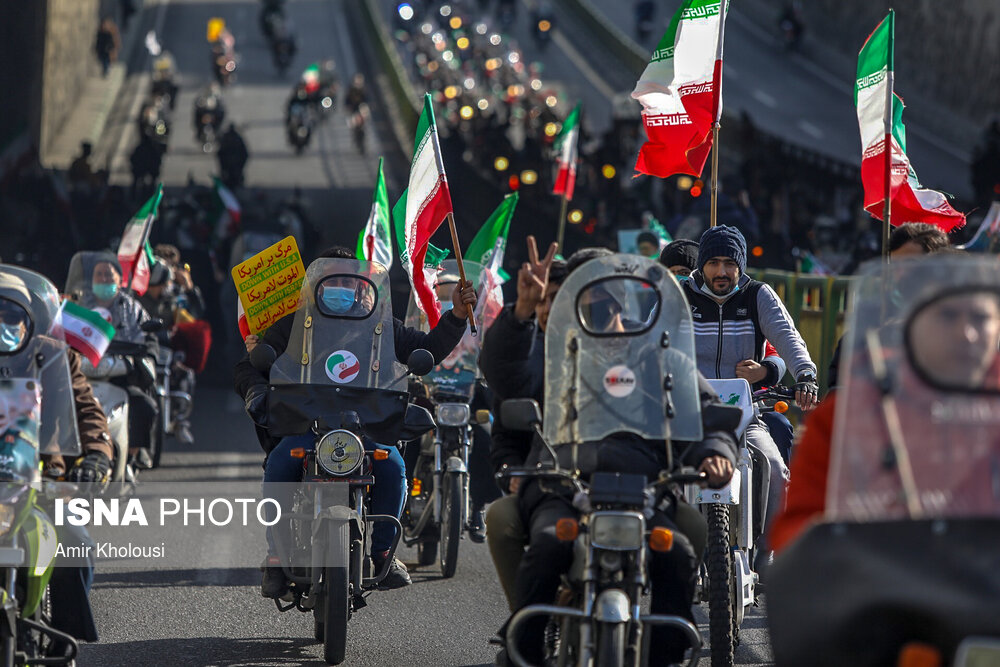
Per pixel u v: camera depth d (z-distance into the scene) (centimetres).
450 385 2636
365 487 2028
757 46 19088
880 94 2311
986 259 1079
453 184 10338
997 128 9238
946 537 985
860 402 1059
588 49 19688
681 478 1408
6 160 10356
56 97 14150
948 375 1045
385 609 2327
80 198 8744
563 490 1470
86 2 16875
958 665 954
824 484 1138
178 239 7606
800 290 3750
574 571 1391
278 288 2097
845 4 18000
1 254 7219
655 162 2689
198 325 3894
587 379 1470
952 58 14888
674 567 1424
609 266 1491
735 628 1852
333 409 1964
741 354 2062
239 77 18700
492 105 17025
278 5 19962
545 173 10038
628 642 1363
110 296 2861
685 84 2642
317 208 11906
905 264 1082
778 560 1055
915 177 2419
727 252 2034
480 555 2833
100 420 1588
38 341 1512
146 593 2380
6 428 1439
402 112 15838
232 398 5094
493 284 2709
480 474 2773
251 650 2028
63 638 1505
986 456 1024
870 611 988
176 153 14438
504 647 1538
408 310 2684
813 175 9594
